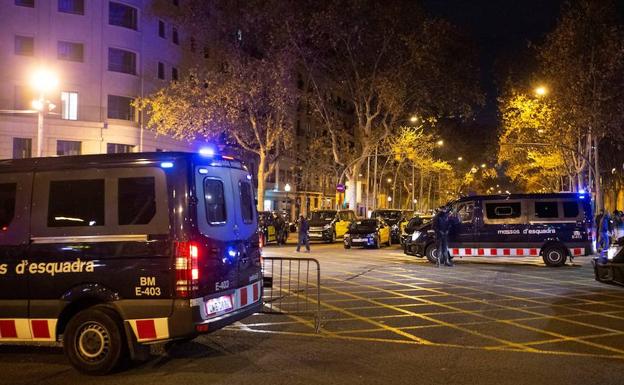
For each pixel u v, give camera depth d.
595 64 29.92
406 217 34.94
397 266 18.84
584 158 32.88
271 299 11.67
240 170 7.79
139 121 38.44
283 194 59.66
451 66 35.25
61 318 6.75
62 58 36.31
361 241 27.70
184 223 6.47
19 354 7.64
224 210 7.18
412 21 34.31
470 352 7.56
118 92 37.62
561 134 33.22
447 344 8.01
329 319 9.80
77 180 6.81
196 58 43.09
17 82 35.22
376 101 40.56
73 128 36.16
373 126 42.94
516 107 37.72
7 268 6.81
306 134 61.19
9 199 6.94
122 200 6.66
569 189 48.44
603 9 29.53
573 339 8.30
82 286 6.62
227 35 32.22
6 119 34.69
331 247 29.56
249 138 36.47
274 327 9.17
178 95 32.09
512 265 19.25
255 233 7.95
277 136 34.69
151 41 39.41
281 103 31.94
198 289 6.44
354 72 38.31
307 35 33.22
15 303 6.79
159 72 40.34
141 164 6.68
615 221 22.42
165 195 6.55
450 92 35.62
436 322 9.53
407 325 9.30
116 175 6.71
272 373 6.62
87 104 36.69
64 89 36.19
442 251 18.55
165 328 6.40
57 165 6.89
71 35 36.44
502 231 18.73
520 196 18.95
